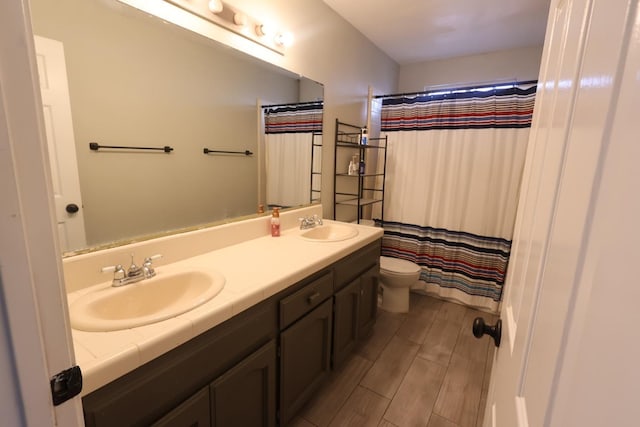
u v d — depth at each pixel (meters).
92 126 1.12
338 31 2.33
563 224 0.39
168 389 0.86
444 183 2.74
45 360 0.37
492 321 2.49
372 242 2.01
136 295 1.12
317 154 2.29
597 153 0.30
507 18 2.31
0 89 0.31
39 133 0.35
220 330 1.00
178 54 1.36
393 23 2.43
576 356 0.29
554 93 0.57
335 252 1.56
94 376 0.69
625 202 0.23
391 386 1.77
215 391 0.98
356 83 2.64
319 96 2.23
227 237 1.62
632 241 0.22
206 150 1.54
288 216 2.04
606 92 0.29
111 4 1.13
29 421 0.36
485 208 2.58
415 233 2.92
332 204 2.53
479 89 2.49
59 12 1.01
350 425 1.51
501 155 2.47
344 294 1.70
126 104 1.21
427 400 1.67
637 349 0.21
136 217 1.28
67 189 1.07
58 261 0.38
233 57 1.60
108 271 1.10
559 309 0.36
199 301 0.99
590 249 0.29
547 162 0.54
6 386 0.34
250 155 1.78
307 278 1.40
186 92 1.42
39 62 0.98
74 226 1.10
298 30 1.96
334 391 1.73
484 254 2.62
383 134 2.97
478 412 1.60
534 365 0.44
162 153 1.35
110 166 1.18
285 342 1.28
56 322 0.38
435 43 2.81
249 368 1.10
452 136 2.65
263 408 1.23
